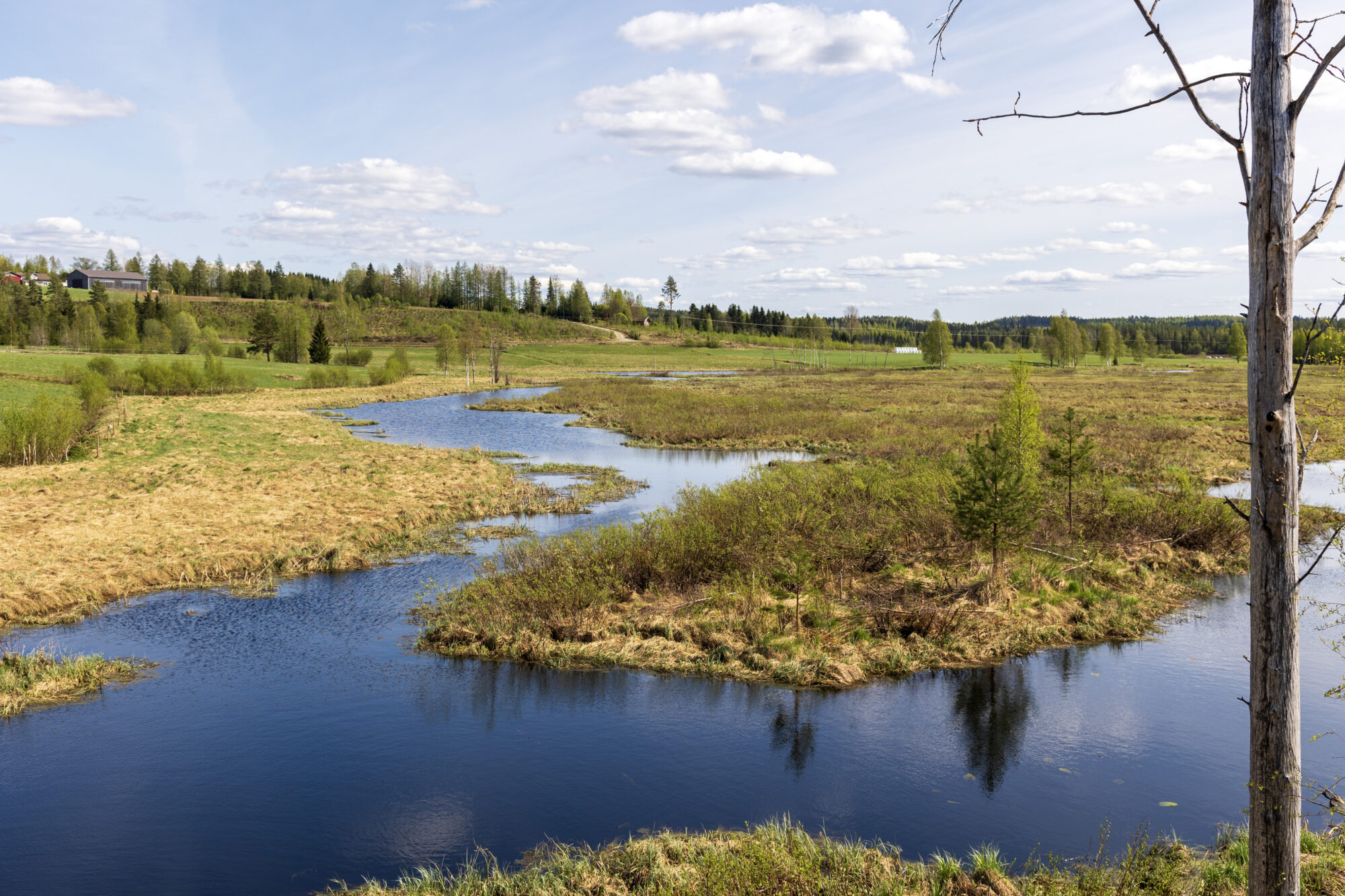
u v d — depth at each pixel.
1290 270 4.40
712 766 11.77
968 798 10.89
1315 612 17.91
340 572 21.64
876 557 19.92
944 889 8.52
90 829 10.17
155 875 9.23
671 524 20.69
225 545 23.09
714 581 18.45
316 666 15.45
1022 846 9.72
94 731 12.78
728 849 9.30
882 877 8.72
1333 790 10.58
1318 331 4.42
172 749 12.20
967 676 15.07
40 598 18.42
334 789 11.11
